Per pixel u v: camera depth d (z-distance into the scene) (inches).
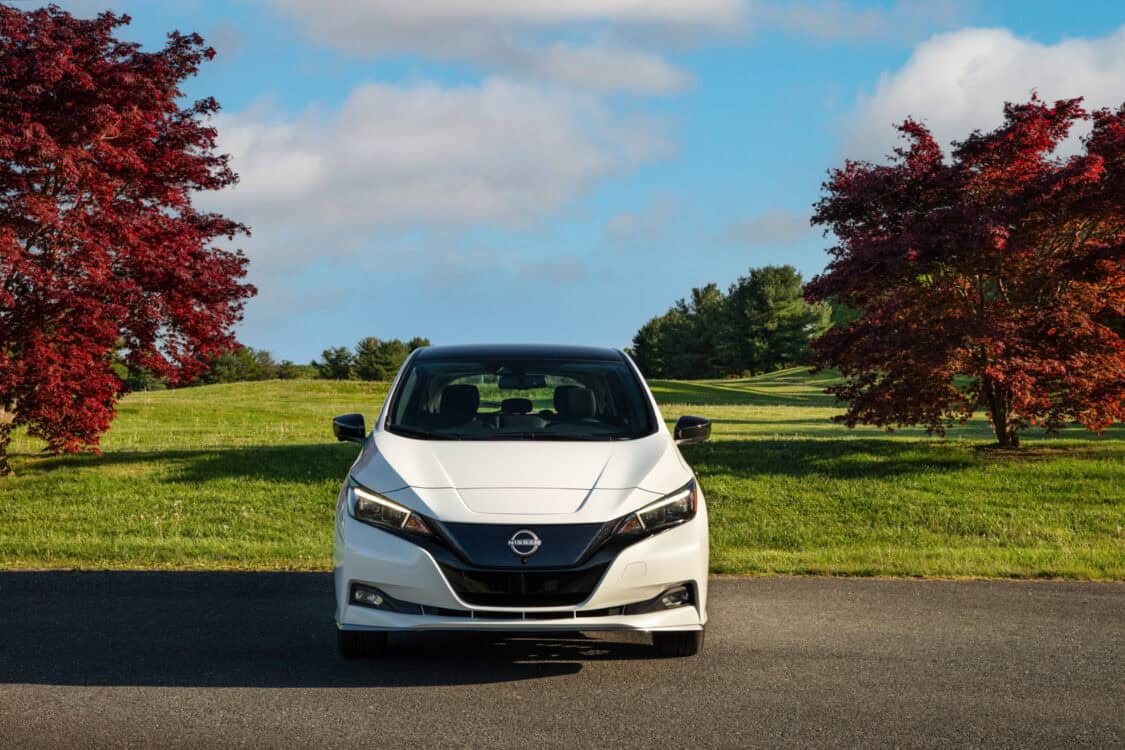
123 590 308.3
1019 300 642.8
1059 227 611.8
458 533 202.5
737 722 179.6
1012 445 669.3
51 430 569.6
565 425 249.9
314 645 237.9
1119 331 647.8
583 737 171.0
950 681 207.3
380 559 205.3
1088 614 278.4
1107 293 622.8
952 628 258.8
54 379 526.6
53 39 564.4
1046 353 597.3
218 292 602.2
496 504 207.3
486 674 211.9
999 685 204.7
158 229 589.0
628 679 207.9
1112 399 600.4
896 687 202.7
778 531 465.4
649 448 236.2
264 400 1851.6
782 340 4308.6
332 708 186.9
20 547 393.1
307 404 1734.7
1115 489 534.9
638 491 214.1
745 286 4441.4
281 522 472.7
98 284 531.8
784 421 1435.8
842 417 649.6
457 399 255.0
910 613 277.9
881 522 484.4
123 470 591.2
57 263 564.7
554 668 217.0
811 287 645.9
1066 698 195.6
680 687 201.9
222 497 521.0
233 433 1143.6
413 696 195.2
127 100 572.7
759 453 649.0
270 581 325.4
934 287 649.6
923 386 620.1
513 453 228.2
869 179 634.8
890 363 631.2
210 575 335.9
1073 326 597.3
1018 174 623.5
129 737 169.6
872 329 612.7
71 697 193.6
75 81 541.6
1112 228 625.6
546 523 203.6
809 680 207.5
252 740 168.6
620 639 245.4
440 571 201.2
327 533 453.7
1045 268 617.3
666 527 210.7
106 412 577.3
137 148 604.1
